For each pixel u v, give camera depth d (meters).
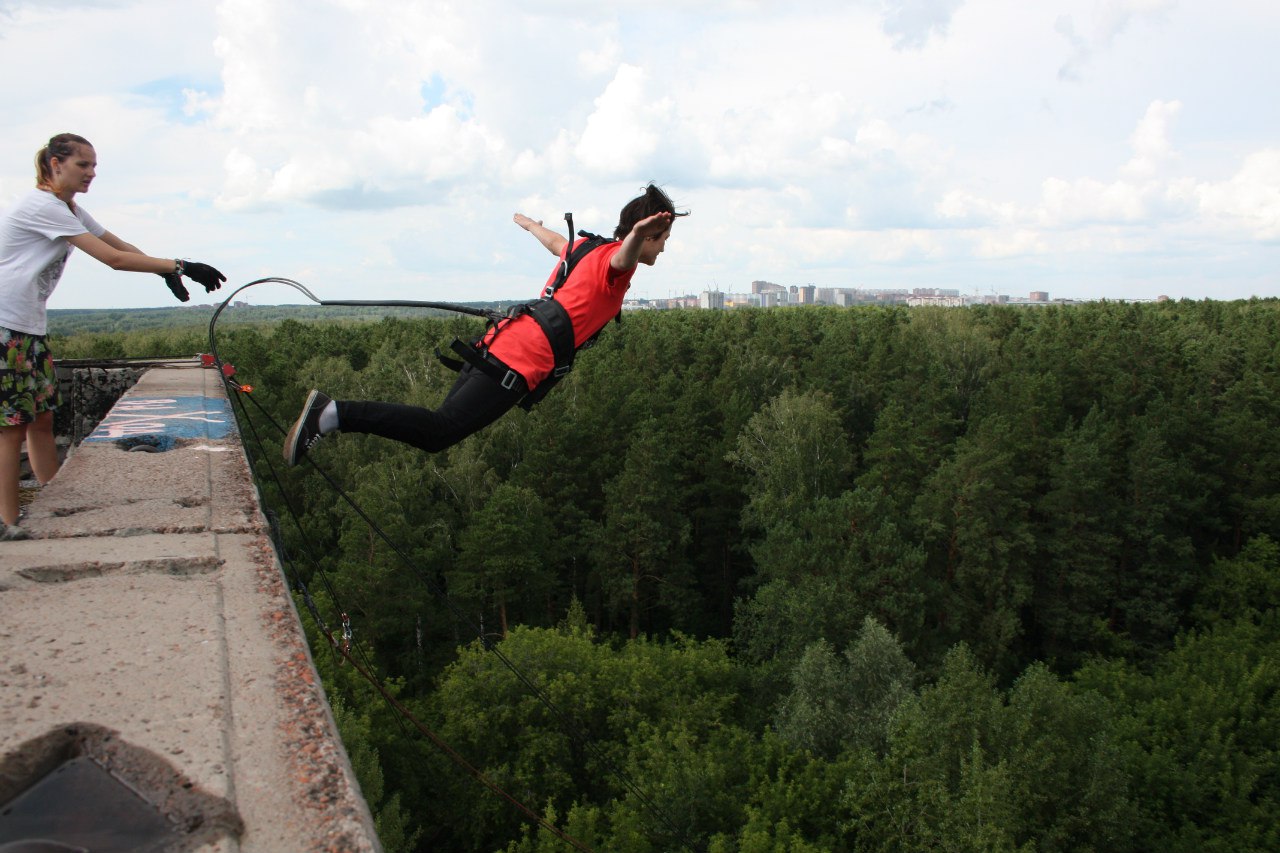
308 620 27.59
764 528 40.28
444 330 73.38
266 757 2.55
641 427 42.59
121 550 4.22
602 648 30.27
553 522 41.38
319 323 82.62
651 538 39.31
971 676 23.03
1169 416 47.97
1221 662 32.16
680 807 22.11
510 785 25.05
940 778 21.06
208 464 6.23
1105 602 41.69
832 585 32.38
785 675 30.47
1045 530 43.16
